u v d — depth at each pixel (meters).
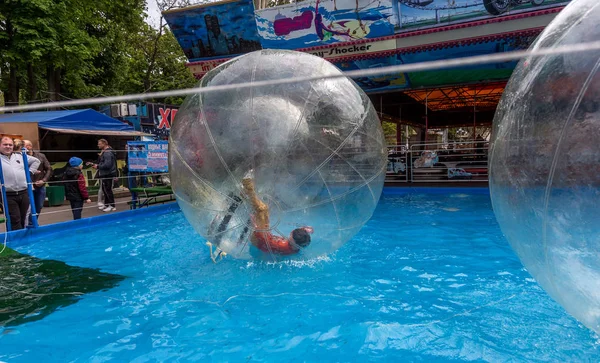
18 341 3.00
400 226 6.68
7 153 6.45
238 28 11.11
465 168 12.24
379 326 3.04
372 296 3.65
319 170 3.54
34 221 6.59
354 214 3.91
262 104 3.43
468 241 5.59
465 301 3.49
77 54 14.85
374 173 3.91
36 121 10.47
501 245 5.34
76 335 3.07
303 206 3.65
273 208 3.62
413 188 11.17
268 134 3.38
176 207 9.40
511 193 2.18
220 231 3.85
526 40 8.95
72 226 7.12
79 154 13.28
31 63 14.22
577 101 1.84
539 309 3.28
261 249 4.02
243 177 3.49
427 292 3.72
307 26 10.49
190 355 2.73
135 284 4.20
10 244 6.08
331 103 3.58
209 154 3.51
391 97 15.80
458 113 20.56
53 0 14.09
